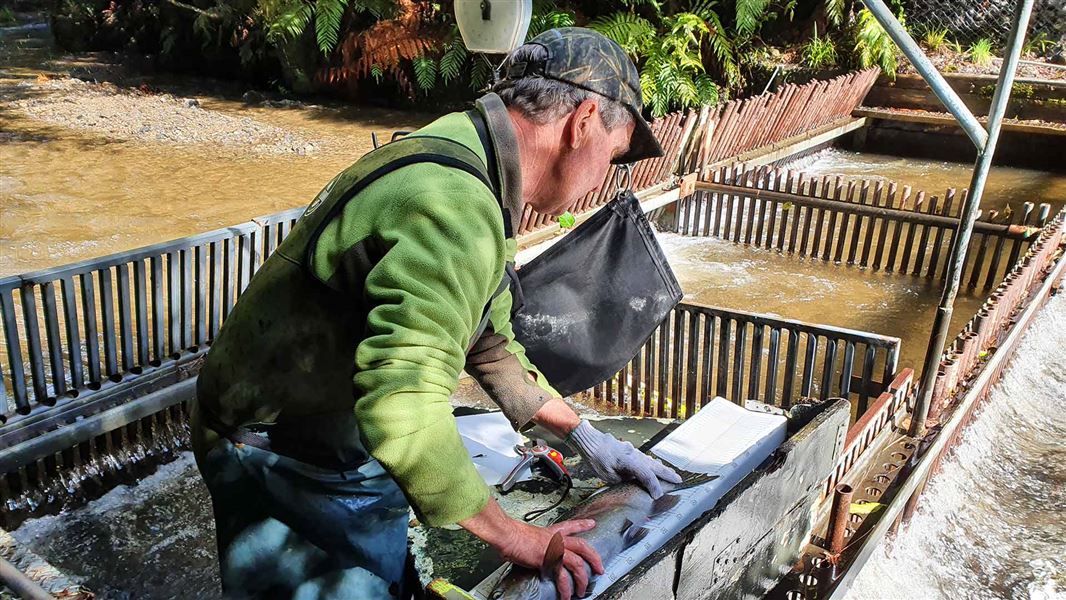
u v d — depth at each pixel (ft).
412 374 4.34
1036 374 15.88
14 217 23.20
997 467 12.93
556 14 34.68
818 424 7.02
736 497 5.90
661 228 25.58
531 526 5.29
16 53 52.16
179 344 11.87
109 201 25.12
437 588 5.19
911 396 11.63
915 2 39.11
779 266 22.62
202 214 24.32
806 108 31.53
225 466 5.57
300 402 5.29
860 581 9.18
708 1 36.68
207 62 46.88
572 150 5.08
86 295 10.69
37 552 10.30
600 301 9.18
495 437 8.71
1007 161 33.68
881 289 21.02
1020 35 8.91
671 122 23.44
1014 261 20.57
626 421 9.57
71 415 10.75
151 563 10.24
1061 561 10.80
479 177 4.75
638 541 5.81
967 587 10.27
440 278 4.42
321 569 5.75
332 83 42.75
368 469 5.69
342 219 4.78
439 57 39.09
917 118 34.19
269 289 5.13
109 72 47.06
